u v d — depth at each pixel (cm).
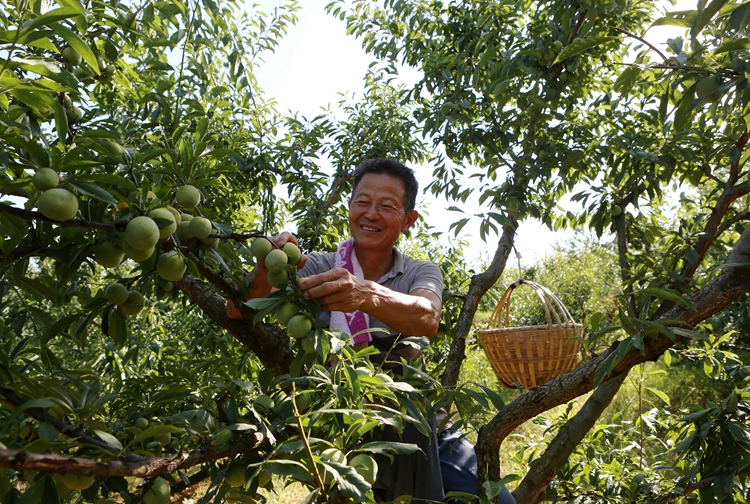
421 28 414
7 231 114
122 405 146
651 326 159
